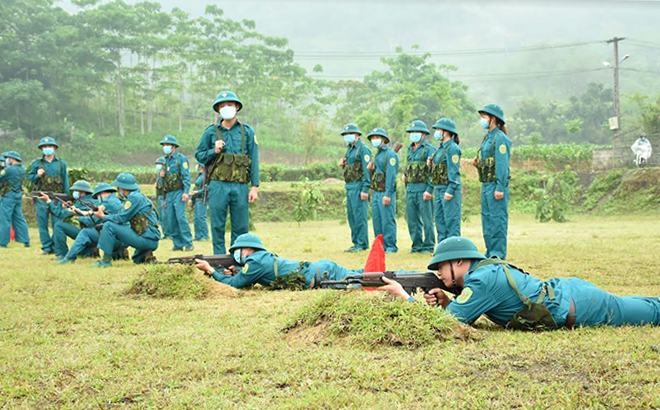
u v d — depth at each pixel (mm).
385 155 12422
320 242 15078
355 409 2727
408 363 3342
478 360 3377
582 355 3428
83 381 3303
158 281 6332
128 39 99562
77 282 7453
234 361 3584
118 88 99312
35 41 93750
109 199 10281
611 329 4066
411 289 4473
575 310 4141
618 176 35094
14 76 93188
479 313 4164
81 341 4277
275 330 4367
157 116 110938
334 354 3574
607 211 32719
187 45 109500
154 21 106938
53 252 12578
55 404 3018
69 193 13312
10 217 14500
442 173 11258
